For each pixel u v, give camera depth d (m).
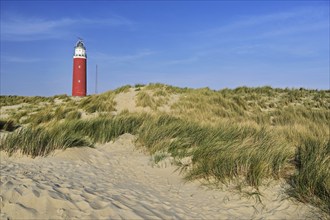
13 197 4.97
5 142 9.23
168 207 5.46
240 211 5.53
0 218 4.37
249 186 6.42
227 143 8.59
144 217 4.77
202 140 9.81
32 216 4.50
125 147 10.47
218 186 6.63
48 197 4.98
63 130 11.22
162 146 9.76
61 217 4.52
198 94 21.25
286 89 25.44
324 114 15.76
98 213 4.71
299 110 17.23
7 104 25.92
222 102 19.58
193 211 5.45
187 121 12.83
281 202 5.67
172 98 20.75
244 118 16.14
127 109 18.78
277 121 15.09
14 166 7.46
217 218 5.21
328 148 7.36
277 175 6.59
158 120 13.17
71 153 8.98
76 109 19.16
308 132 11.08
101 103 19.69
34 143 8.95
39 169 7.25
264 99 21.67
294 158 7.52
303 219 5.02
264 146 7.92
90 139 11.18
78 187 5.82
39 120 17.14
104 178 7.07
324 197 5.31
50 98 28.14
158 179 7.46
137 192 6.12
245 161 6.98
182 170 7.80
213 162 7.36
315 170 5.92
